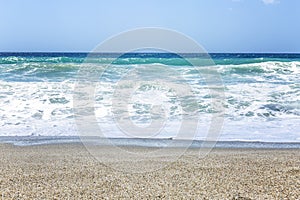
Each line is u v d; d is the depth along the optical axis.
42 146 9.00
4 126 10.70
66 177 6.40
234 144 9.30
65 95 13.29
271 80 15.21
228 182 6.14
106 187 5.86
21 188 5.80
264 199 5.32
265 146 9.14
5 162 7.49
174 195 5.49
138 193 5.57
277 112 11.90
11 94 13.34
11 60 20.45
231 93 13.46
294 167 7.12
